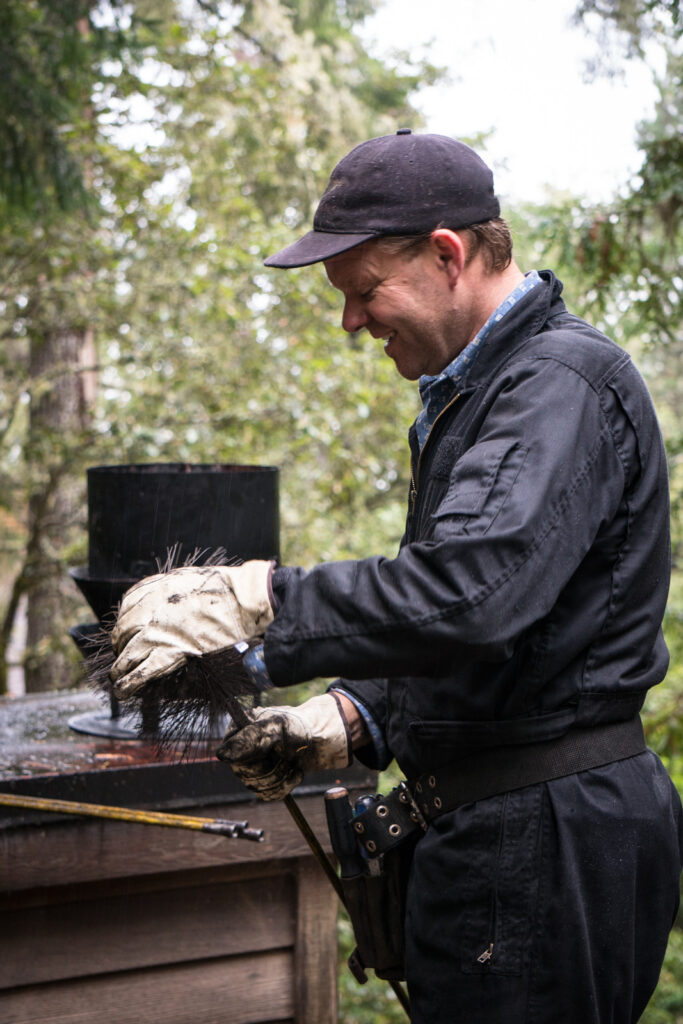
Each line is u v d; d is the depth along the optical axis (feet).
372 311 4.47
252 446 16.26
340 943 16.06
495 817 4.19
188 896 6.40
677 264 11.79
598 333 4.43
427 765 4.48
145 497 6.16
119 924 6.24
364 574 3.83
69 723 6.88
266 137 19.08
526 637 4.15
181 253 16.44
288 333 16.90
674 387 21.01
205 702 4.41
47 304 17.40
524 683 4.16
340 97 22.35
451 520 3.84
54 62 14.87
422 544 3.81
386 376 17.11
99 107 17.83
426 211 4.28
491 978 4.15
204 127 18.25
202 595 4.03
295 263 4.25
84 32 16.65
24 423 22.86
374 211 4.28
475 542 3.70
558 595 3.99
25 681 18.38
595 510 4.02
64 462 16.16
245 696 4.66
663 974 17.54
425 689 4.41
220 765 6.18
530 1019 4.12
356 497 19.61
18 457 18.40
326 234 4.36
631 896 4.23
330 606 3.82
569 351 4.18
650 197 11.51
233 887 6.50
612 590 4.20
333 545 17.34
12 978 6.03
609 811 4.18
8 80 14.05
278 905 6.61
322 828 6.45
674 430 20.16
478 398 4.42
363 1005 14.76
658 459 4.32
